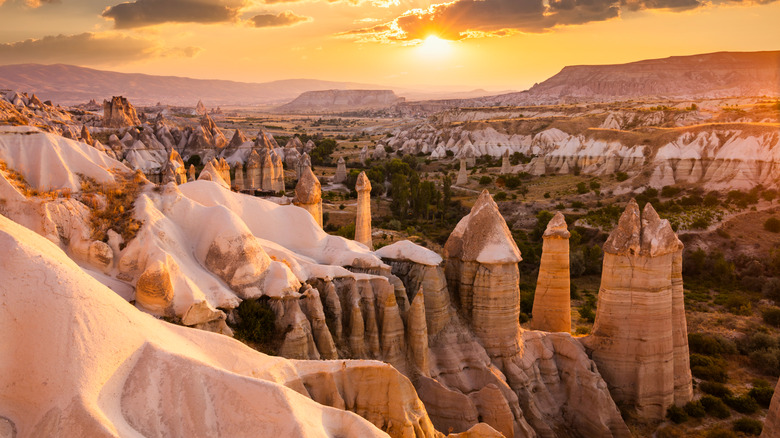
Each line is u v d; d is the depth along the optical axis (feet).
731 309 176.96
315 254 103.76
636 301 103.30
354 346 88.84
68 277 51.34
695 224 252.01
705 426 101.91
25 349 46.96
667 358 103.35
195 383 50.49
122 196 87.71
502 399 88.63
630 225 104.94
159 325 59.47
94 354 47.65
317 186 131.44
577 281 219.61
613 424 97.81
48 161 87.61
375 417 65.41
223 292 80.12
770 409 82.53
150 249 79.20
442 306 100.83
